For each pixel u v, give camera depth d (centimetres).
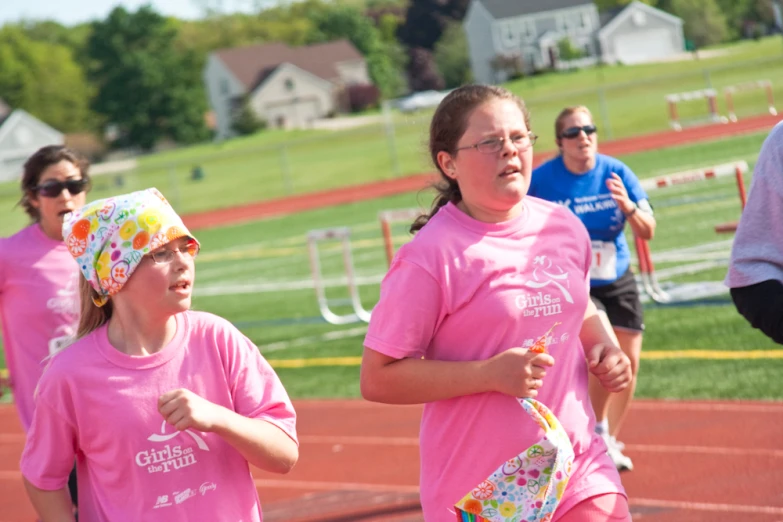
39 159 683
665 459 835
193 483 406
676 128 4575
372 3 19400
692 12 11744
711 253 1748
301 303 1983
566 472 395
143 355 413
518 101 420
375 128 4944
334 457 989
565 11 12625
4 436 1312
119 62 13488
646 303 1463
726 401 970
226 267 2722
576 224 435
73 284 689
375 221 3161
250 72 13725
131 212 404
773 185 409
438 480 427
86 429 408
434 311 411
